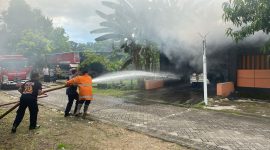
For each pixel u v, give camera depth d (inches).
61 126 352.2
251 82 596.4
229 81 631.8
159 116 412.5
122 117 407.2
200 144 282.2
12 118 398.3
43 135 311.6
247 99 540.4
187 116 410.9
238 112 428.1
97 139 298.5
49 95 666.8
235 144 281.6
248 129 336.8
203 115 416.8
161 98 573.0
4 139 296.7
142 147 273.6
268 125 354.6
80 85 398.6
